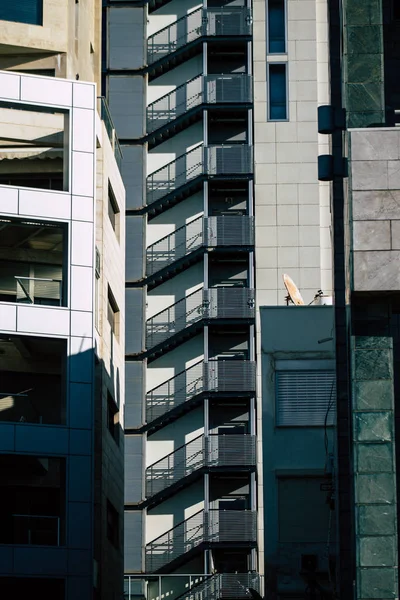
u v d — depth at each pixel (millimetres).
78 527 64312
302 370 60781
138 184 107625
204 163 107188
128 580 99188
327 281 105562
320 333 61125
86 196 68625
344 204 52750
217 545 99000
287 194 107250
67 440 65312
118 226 78500
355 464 44000
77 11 76562
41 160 69125
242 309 104062
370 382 44500
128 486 101375
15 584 63406
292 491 59406
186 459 101938
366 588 43156
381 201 44812
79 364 66438
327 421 60219
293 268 105688
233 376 102500
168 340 103500
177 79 110500
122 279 78812
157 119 109188
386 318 44906
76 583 63562
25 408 66250
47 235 68312
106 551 69062
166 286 106000
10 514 64438
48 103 69375
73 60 74250
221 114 109312
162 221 107375
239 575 96750
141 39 110688
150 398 103500
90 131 69625
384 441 44094
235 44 110375
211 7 110938
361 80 47094
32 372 66625
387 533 43500
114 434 74438
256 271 105562
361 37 47406
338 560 51938
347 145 45969
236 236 105625
